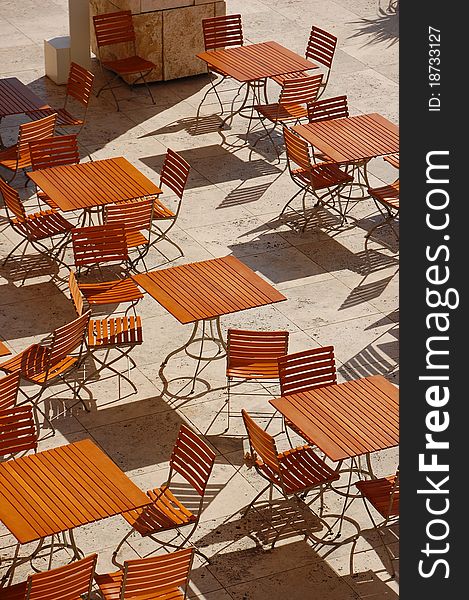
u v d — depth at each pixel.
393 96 17.42
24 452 10.25
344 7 20.72
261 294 11.22
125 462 10.23
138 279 11.40
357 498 9.96
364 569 9.20
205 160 15.53
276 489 10.04
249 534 9.50
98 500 8.55
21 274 12.92
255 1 20.81
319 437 9.26
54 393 11.09
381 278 13.17
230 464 10.30
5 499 8.52
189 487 10.01
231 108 16.84
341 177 13.93
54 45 17.30
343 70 18.22
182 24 17.47
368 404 9.70
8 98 15.06
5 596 8.04
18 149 14.03
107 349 11.50
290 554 9.30
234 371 10.77
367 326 12.30
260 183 15.05
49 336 11.90
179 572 8.06
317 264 13.38
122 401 11.02
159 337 11.98
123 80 17.58
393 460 10.44
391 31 19.72
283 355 10.97
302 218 14.29
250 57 16.17
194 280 11.42
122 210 12.52
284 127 14.18
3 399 10.09
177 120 16.61
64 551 9.26
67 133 16.02
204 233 13.86
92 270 12.98
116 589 8.27
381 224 13.60
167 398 11.09
